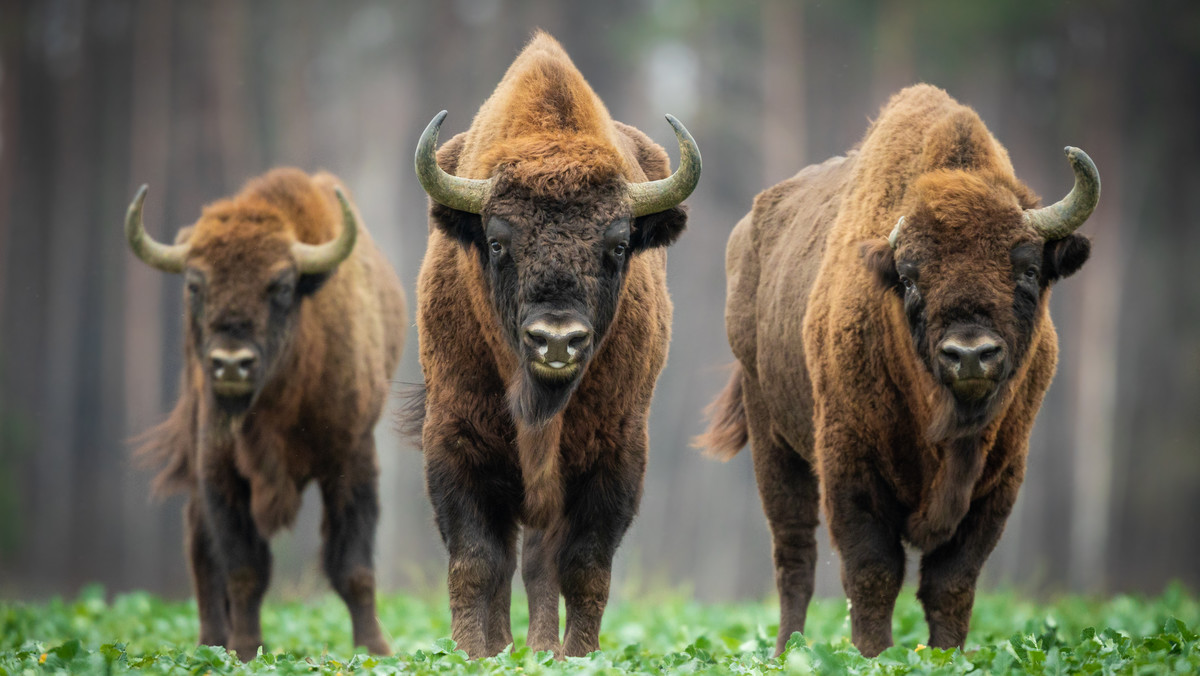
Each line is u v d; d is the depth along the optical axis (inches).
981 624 1477.6
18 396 5506.9
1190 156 5027.1
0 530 5000.0
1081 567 4685.0
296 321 1455.5
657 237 1090.7
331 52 5713.6
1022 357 1045.8
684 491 4958.2
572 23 5497.1
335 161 5629.9
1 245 5497.1
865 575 1121.4
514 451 1084.5
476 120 1192.2
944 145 1132.5
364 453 1507.1
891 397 1115.3
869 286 1121.4
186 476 1535.4
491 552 1080.8
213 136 5359.3
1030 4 4726.9
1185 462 4953.3
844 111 5064.0
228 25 5378.9
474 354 1087.6
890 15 4835.1
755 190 5157.5
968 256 1032.8
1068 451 4719.5
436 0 5511.8
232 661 1035.3
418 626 1638.8
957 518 1074.1
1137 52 4916.3
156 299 5226.4
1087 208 1042.7
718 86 5354.3
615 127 1256.2
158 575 5157.5
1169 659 917.8
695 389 5009.8
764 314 1368.1
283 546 3309.5
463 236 1059.3
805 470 1387.8
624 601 2134.6
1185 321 5034.5
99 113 5669.3
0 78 5600.4
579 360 1000.2
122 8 5718.5
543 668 916.0
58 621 1587.1
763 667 987.9
